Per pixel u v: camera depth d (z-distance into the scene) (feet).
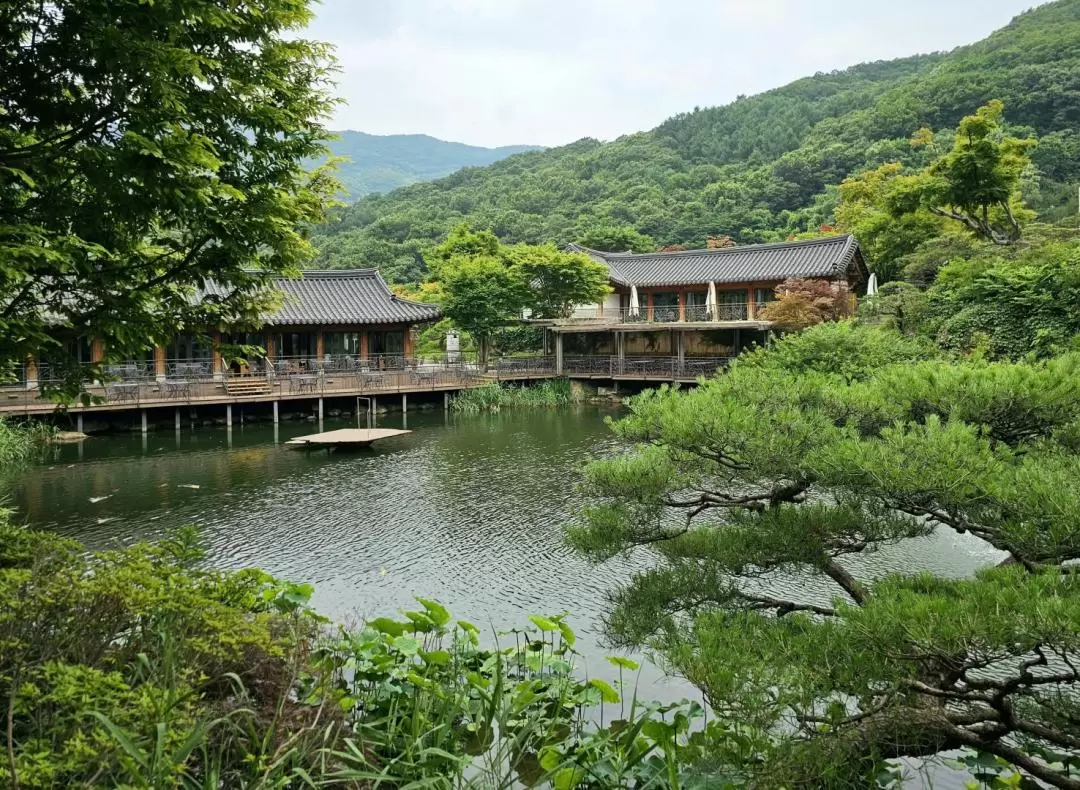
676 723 17.49
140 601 13.14
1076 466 15.79
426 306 115.44
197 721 11.62
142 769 10.61
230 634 13.47
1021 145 90.99
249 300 23.30
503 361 125.49
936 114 212.02
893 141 204.23
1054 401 19.26
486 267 119.65
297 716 14.48
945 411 20.72
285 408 99.09
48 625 12.78
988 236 95.91
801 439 19.43
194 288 23.12
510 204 252.21
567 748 17.92
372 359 115.24
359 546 41.55
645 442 23.34
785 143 266.36
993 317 69.62
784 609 21.35
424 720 16.78
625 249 183.11
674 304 134.82
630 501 22.57
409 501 51.85
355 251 209.87
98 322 19.16
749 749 15.42
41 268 17.87
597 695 21.15
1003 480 15.80
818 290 103.81
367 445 74.49
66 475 60.54
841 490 20.61
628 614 20.40
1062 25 231.91
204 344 23.04
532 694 19.15
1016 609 12.20
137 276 21.07
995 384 19.89
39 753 9.49
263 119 20.39
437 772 15.05
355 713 19.21
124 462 66.39
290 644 15.88
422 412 103.96
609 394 117.29
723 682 13.84
